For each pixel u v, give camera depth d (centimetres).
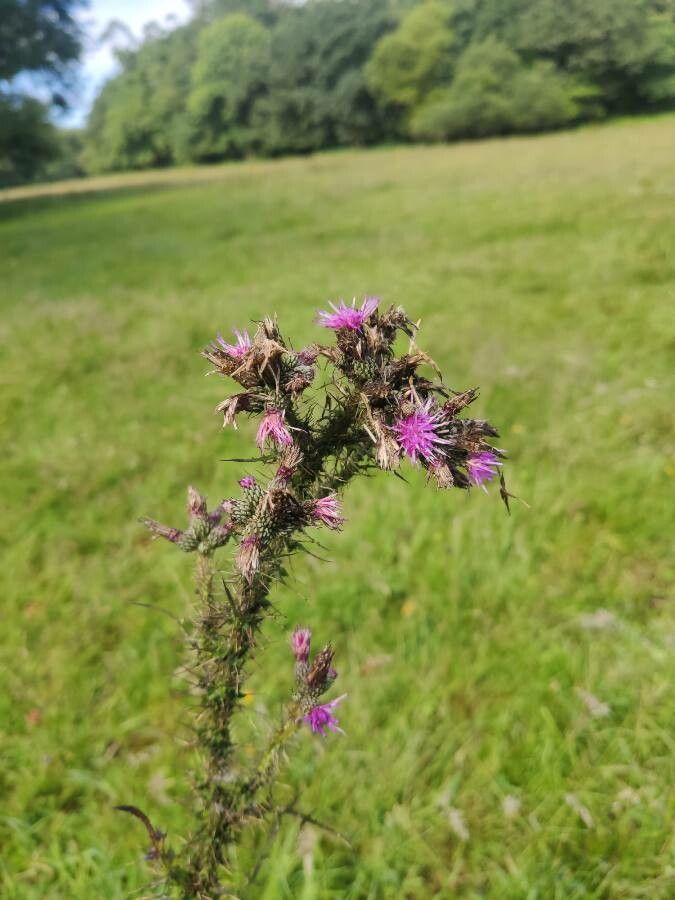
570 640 340
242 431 580
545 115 5034
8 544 444
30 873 260
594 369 634
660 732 288
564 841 260
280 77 6488
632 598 361
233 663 148
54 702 326
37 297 1120
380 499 454
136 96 7912
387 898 249
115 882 250
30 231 2216
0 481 512
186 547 155
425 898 251
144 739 313
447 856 262
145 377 709
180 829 267
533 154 2912
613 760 284
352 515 438
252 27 7106
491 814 270
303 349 139
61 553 431
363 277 1059
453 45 5969
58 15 3569
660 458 479
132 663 347
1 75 3497
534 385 605
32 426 613
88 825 278
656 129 3978
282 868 247
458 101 5212
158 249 1526
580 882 246
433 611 363
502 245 1184
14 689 332
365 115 6259
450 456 133
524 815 269
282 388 131
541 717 302
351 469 139
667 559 386
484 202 1653
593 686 312
